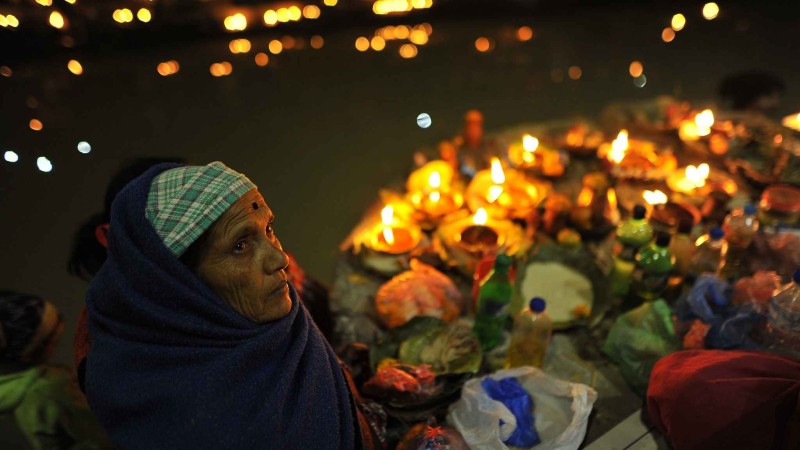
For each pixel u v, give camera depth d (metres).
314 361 1.40
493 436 1.74
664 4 6.84
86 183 3.95
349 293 2.48
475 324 2.20
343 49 5.88
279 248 1.33
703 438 1.65
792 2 6.71
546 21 6.54
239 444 1.23
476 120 3.41
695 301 2.18
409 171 3.36
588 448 1.81
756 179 2.94
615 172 3.04
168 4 5.51
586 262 2.44
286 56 5.70
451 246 2.55
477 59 5.75
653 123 3.66
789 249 2.38
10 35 4.98
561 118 4.79
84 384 1.48
